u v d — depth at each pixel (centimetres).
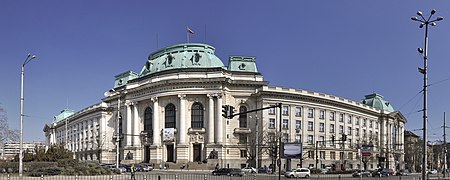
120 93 10694
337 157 10500
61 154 6531
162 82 9406
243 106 9438
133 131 10225
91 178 4606
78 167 5272
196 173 6788
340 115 10925
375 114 12606
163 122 9606
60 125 16650
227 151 9012
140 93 10144
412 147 13888
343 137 5778
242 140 9250
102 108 11856
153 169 8606
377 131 12712
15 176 4444
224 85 9212
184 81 9231
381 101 13462
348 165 10612
